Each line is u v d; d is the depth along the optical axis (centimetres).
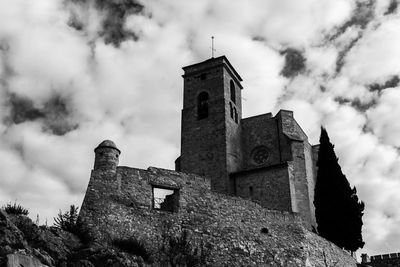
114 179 3131
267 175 4825
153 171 3303
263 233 3528
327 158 4988
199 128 5475
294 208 4616
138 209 3119
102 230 2933
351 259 4200
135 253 2875
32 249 2425
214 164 5166
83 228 2888
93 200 3020
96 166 3169
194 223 3269
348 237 4588
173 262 3005
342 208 4675
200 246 3198
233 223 3431
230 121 5475
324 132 5188
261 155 5428
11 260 2202
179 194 3322
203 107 5697
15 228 2455
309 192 5200
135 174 3228
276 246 3519
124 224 3020
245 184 4891
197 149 5359
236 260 3284
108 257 2648
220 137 5291
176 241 3114
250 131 5612
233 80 5966
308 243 3703
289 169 4772
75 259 2594
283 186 4700
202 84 5772
